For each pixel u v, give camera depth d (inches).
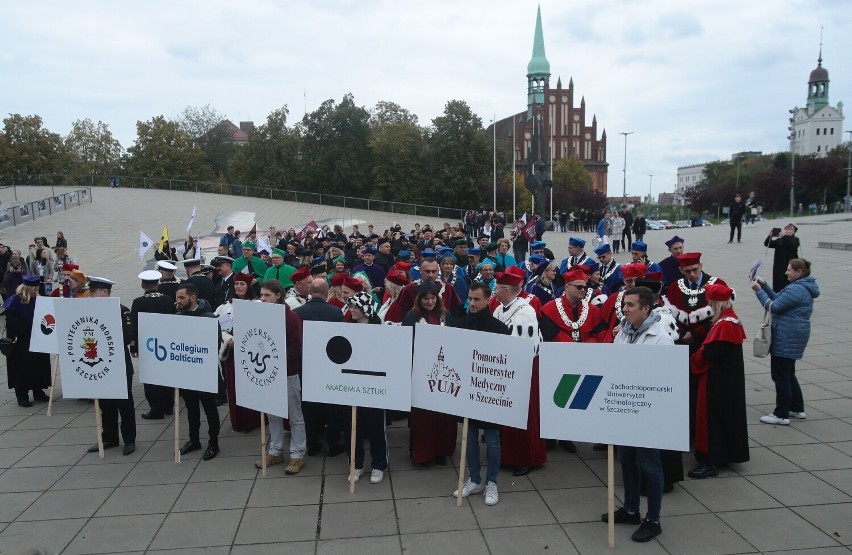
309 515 210.2
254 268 470.0
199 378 250.2
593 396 188.5
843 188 2532.0
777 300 266.7
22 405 329.1
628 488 199.9
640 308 191.8
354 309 248.7
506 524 202.1
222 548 190.7
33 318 311.9
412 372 223.9
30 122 2662.4
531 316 236.2
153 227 1558.8
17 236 1352.1
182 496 225.5
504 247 462.0
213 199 2075.5
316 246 628.7
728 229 1299.2
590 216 1608.0
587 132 3875.5
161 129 2726.4
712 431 229.1
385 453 236.5
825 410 288.7
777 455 244.7
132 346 299.4
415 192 2401.6
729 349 228.7
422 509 213.3
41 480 240.2
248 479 239.3
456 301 298.2
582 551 185.6
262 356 236.5
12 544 194.5
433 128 2581.2
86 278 327.6
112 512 214.1
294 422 243.1
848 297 539.2
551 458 256.1
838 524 195.0
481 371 210.1
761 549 183.0
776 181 2509.8
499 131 4055.1
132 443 267.6
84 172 2854.3
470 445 222.7
